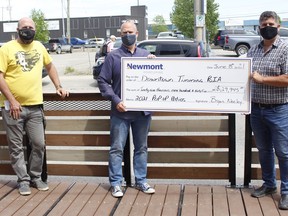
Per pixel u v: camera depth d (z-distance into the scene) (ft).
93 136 16.62
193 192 15.60
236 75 14.61
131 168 17.81
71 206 14.65
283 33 77.41
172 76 14.97
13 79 14.79
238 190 15.69
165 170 16.43
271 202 14.51
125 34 14.79
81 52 146.20
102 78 15.10
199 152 16.16
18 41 14.87
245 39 82.89
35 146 15.64
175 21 131.34
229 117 15.74
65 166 16.90
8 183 17.01
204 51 41.70
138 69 15.05
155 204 14.65
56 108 16.69
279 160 14.05
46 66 15.96
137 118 15.26
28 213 14.16
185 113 16.07
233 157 15.97
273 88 13.53
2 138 16.93
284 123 13.71
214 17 126.00
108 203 14.83
